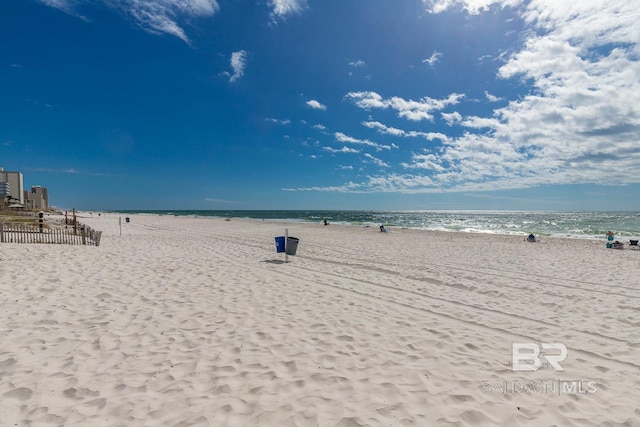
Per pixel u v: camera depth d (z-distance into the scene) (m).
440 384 3.52
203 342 4.46
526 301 7.06
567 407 3.17
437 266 11.05
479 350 4.46
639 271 10.45
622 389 3.54
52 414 2.82
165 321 5.21
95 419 2.78
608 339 4.98
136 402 3.04
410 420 2.89
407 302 6.79
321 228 30.75
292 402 3.11
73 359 3.84
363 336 4.84
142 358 3.94
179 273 8.80
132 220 45.81
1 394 3.08
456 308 6.46
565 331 5.29
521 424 2.89
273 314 5.73
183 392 3.24
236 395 3.21
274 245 16.33
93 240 14.67
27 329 4.64
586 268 10.93
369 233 25.14
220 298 6.61
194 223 39.25
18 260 9.09
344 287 7.93
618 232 29.05
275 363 3.91
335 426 2.78
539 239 20.95
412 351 4.36
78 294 6.39
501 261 12.19
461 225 43.47
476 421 2.91
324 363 3.94
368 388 3.40
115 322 5.07
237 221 46.03
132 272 8.60
